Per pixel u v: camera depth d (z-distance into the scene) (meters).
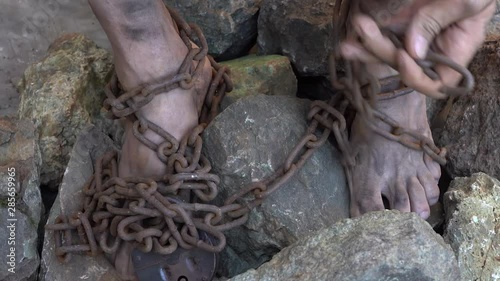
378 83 1.02
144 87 1.04
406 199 1.08
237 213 1.05
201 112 1.14
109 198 1.05
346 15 1.00
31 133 1.15
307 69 1.24
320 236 0.96
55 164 1.21
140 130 1.06
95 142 1.17
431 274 0.93
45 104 1.22
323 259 0.94
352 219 0.97
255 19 1.32
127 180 1.04
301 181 1.08
